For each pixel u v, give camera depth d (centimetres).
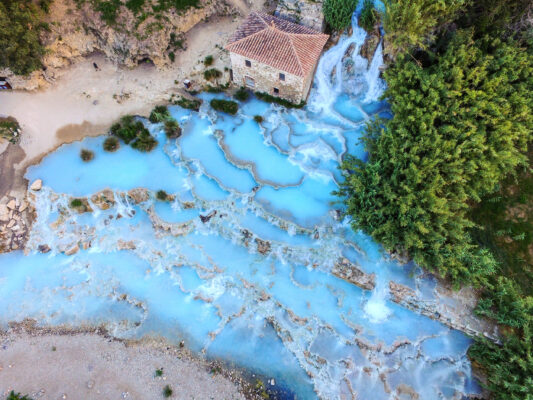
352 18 3900
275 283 3656
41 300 3697
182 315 3619
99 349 3500
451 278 3409
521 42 3325
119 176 3959
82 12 3950
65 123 4166
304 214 3650
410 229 3002
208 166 3903
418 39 3231
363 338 3453
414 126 3147
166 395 3303
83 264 3816
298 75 3531
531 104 3100
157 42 4006
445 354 3388
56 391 3331
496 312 3198
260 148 3934
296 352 3453
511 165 3094
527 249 3372
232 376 3394
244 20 3838
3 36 3375
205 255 3775
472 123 3086
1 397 3312
